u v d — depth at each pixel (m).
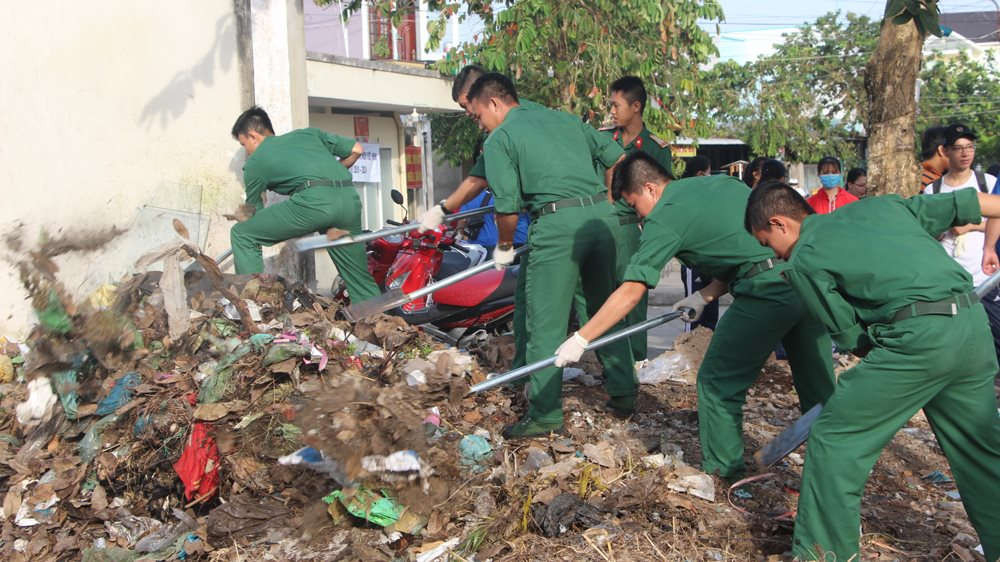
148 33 6.25
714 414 3.95
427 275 6.32
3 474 3.98
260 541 3.52
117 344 4.37
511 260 4.57
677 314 4.25
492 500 3.69
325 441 3.47
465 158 14.41
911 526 3.70
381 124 13.13
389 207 13.49
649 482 3.74
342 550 3.42
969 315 2.98
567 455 4.21
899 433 4.85
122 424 3.94
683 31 10.80
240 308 4.66
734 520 3.58
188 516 3.66
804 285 3.14
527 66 10.37
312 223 5.74
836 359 6.32
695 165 6.92
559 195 4.31
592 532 3.45
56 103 5.95
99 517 3.71
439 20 11.41
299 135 5.93
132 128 6.23
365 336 5.14
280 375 3.99
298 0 6.89
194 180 6.52
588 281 4.61
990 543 3.23
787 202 3.30
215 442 3.77
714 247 3.81
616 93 5.81
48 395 4.22
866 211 3.15
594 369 5.86
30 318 5.85
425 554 3.39
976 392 3.07
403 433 3.54
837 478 3.08
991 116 26.77
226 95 6.62
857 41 24.00
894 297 2.97
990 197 3.13
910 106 6.47
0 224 5.87
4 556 3.50
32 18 5.87
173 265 4.64
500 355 5.93
